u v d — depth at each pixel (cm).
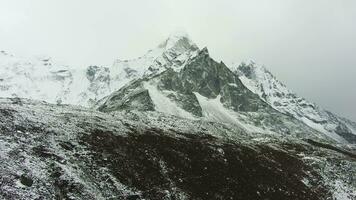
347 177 8100
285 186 6588
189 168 5634
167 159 5572
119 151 5206
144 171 5041
